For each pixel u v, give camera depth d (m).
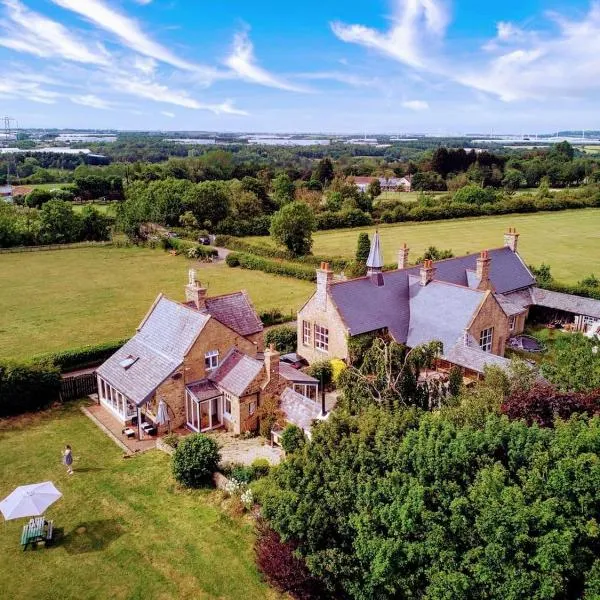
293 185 166.62
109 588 23.06
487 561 17.23
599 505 18.31
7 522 27.55
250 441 36.19
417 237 114.25
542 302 58.69
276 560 21.53
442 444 21.00
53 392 41.78
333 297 44.69
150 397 36.47
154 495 29.78
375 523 19.52
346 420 25.38
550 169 189.88
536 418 25.91
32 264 94.50
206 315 39.06
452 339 42.75
